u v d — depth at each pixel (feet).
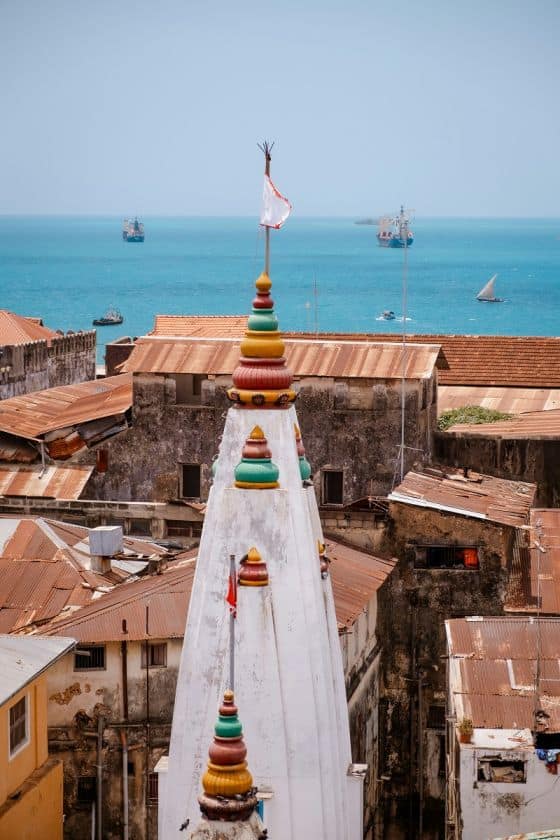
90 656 149.38
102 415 211.82
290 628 104.17
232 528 105.09
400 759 181.06
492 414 257.14
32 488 206.90
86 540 175.52
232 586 102.17
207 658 104.68
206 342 212.64
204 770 103.55
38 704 136.46
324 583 108.37
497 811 130.72
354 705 160.45
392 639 181.27
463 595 180.04
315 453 203.92
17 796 130.21
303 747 103.76
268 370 107.14
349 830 108.27
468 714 135.95
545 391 274.36
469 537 179.52
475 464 213.46
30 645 139.23
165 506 199.82
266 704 103.45
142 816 150.30
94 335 352.08
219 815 88.99
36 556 167.12
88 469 211.20
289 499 105.19
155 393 208.85
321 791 104.01
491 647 146.20
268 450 105.70
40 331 349.41
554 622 150.30
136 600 153.07
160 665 149.79
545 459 212.23
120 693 149.59
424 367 203.00
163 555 175.94
